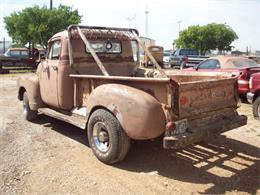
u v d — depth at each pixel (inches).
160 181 195.8
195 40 1854.1
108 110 213.8
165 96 194.2
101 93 215.6
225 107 225.8
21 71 989.2
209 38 1829.5
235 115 235.1
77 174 203.9
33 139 270.8
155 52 853.8
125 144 210.5
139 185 190.7
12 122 325.7
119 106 203.5
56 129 301.4
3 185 188.9
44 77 295.9
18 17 1200.2
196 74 255.8
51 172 206.5
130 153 238.2
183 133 195.9
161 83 194.5
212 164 221.1
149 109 192.7
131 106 198.1
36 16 1198.9
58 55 278.4
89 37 279.6
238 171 210.1
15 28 1222.9
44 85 296.4
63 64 267.7
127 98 200.5
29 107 323.6
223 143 263.4
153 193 181.5
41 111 298.2
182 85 193.5
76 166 215.9
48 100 292.0
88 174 204.2
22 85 329.1
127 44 305.3
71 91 268.7
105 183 192.7
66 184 191.2
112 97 208.2
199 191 183.9
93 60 283.3
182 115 195.2
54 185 189.9
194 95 202.4
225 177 201.6
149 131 193.2
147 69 297.4
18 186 188.2
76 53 272.7
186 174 205.6
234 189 186.4
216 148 251.6
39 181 194.5
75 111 261.4
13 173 204.2
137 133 196.5
